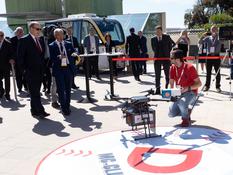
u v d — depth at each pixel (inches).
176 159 208.1
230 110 317.7
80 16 659.4
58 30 320.8
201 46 553.9
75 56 330.0
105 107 353.4
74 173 197.8
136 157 214.4
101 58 576.1
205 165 198.1
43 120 315.6
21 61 310.8
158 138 245.8
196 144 230.8
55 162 215.2
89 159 216.2
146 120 240.5
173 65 271.6
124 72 641.0
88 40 534.6
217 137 243.3
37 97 324.2
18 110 362.3
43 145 248.5
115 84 501.7
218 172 188.9
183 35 494.9
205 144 230.1
